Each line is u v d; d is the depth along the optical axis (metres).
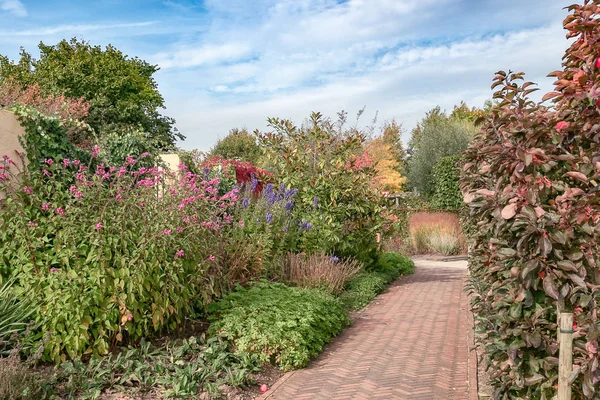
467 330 6.96
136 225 5.38
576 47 2.96
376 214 11.52
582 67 2.95
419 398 4.52
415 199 25.41
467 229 8.99
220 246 6.92
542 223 2.66
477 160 4.40
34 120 6.28
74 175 5.76
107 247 5.06
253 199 10.09
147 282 5.16
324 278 8.56
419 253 18.83
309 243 9.82
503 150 2.92
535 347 2.82
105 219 5.25
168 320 5.68
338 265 9.50
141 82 32.50
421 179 31.05
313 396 4.62
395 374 5.17
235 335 5.56
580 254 2.68
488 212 3.26
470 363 5.37
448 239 18.50
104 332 4.89
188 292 5.62
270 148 11.72
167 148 10.53
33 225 4.99
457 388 4.75
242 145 33.22
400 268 13.04
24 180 5.39
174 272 5.46
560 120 2.88
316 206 10.75
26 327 4.72
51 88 25.69
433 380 4.98
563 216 2.70
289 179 11.12
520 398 3.04
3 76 27.64
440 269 14.29
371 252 11.87
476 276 5.55
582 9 2.89
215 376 4.86
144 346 5.15
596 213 2.70
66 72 26.91
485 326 3.32
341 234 10.46
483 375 5.02
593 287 2.65
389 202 11.84
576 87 2.85
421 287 10.94
